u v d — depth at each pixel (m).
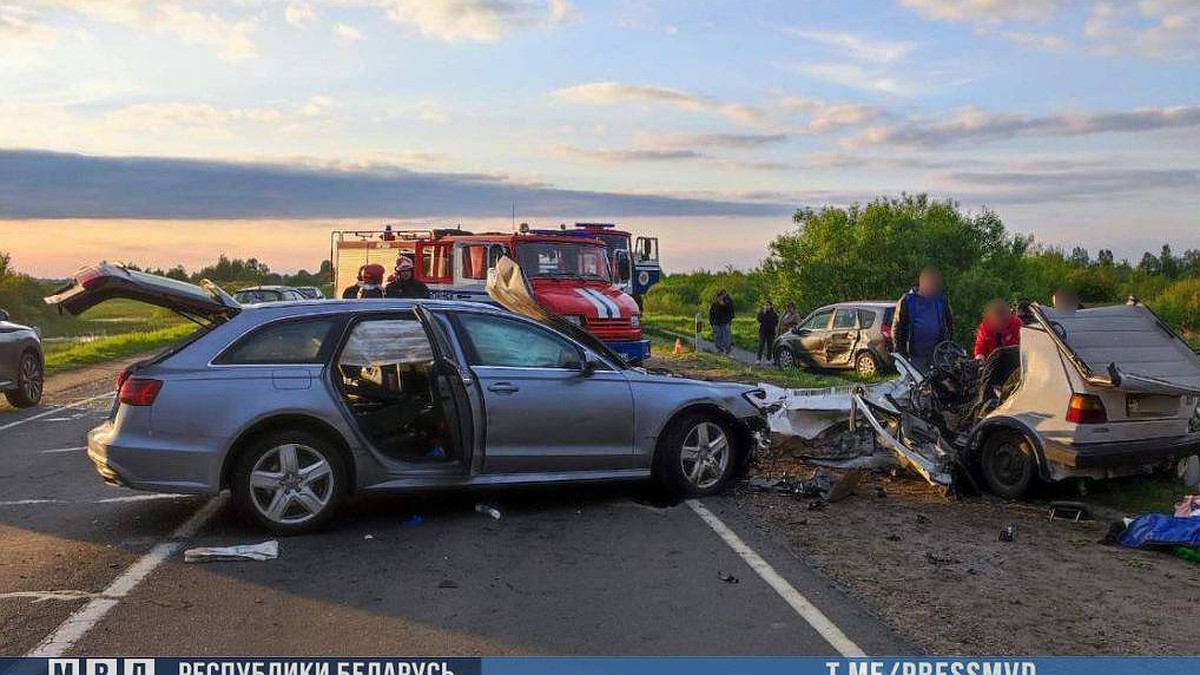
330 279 26.05
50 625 5.26
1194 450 8.30
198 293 7.40
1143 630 5.35
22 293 54.09
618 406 7.96
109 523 7.45
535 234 18.72
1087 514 7.84
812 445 9.80
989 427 8.48
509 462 7.61
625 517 7.71
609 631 5.23
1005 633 5.28
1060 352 8.07
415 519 7.50
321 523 7.17
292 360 7.24
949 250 34.19
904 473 9.27
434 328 7.49
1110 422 8.00
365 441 7.22
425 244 20.02
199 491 6.95
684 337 38.50
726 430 8.46
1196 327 41.22
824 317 23.31
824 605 5.67
